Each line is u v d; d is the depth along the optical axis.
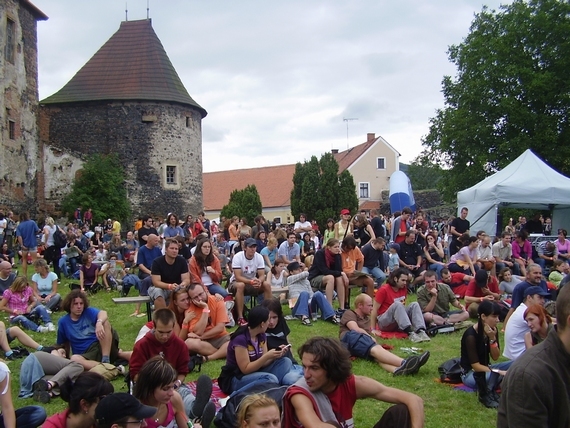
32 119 28.83
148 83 33.31
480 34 32.41
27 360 6.19
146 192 32.78
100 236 23.45
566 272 12.12
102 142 32.53
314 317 9.67
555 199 15.99
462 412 5.57
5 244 16.83
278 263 11.02
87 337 6.88
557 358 2.62
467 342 6.04
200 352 7.25
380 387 3.89
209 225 21.44
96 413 3.59
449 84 33.75
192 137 34.94
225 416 4.95
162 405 4.44
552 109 30.73
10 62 26.58
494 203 16.36
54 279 10.91
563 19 30.39
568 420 2.63
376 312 8.66
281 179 55.91
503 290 11.20
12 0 26.55
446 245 18.23
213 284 9.56
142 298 8.98
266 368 5.92
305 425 3.53
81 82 33.34
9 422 4.24
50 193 30.50
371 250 11.82
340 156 56.97
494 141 31.38
